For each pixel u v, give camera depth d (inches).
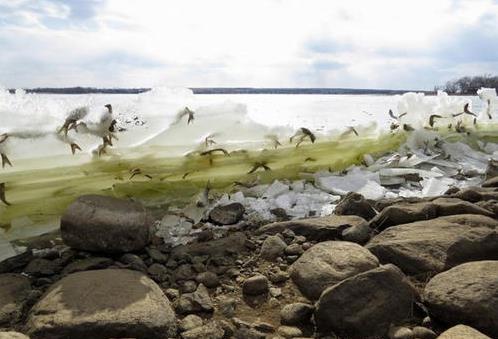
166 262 128.4
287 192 177.8
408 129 225.8
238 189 177.0
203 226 152.8
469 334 85.4
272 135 185.9
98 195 136.3
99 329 91.6
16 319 101.8
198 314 104.0
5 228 138.9
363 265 110.6
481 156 227.3
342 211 154.2
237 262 126.6
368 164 206.4
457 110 241.0
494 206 149.6
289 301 108.1
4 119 136.3
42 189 144.9
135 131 163.9
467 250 118.3
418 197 170.2
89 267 120.8
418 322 97.3
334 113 552.4
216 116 174.7
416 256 116.3
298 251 128.2
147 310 96.0
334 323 95.0
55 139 144.6
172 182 170.4
